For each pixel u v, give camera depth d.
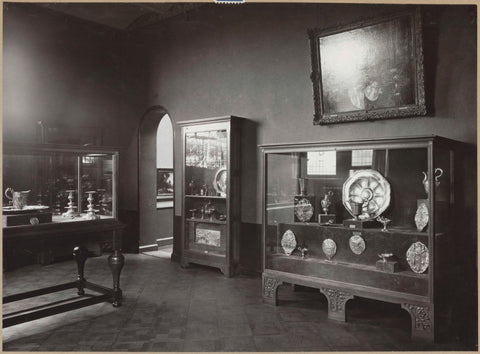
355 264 4.62
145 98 8.50
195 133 7.09
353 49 5.36
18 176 4.87
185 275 6.63
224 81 7.20
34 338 4.06
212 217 7.02
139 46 8.60
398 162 4.86
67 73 8.23
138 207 8.55
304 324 4.45
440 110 4.88
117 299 5.00
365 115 5.38
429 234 3.97
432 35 4.89
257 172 6.70
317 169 5.44
